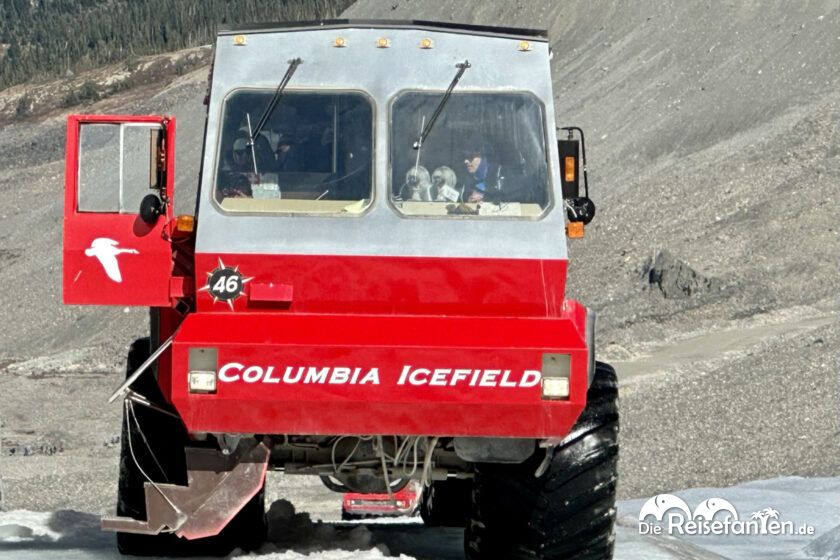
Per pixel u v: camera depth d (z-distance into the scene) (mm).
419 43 28969
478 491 29500
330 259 27828
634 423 126688
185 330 26828
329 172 28312
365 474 30297
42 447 152125
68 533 38344
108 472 126688
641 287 199750
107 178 28141
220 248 27703
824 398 123062
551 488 29000
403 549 34438
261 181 28172
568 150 29391
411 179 28328
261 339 26656
